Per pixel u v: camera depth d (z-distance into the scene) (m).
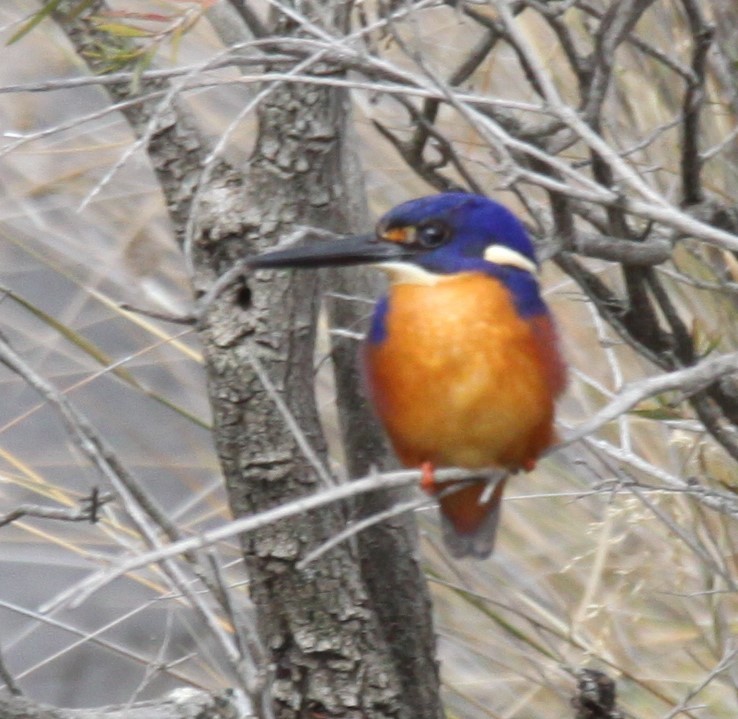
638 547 11.16
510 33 6.65
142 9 10.84
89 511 6.33
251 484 7.43
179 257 12.15
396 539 8.20
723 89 9.67
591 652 9.79
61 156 12.39
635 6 7.13
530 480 11.44
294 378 7.41
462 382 6.52
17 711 6.54
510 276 6.68
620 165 6.06
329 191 7.48
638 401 5.60
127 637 12.67
